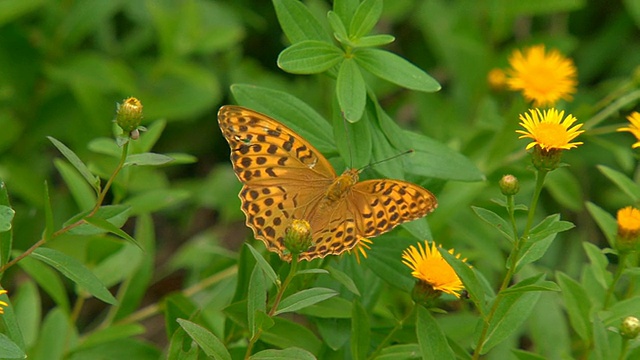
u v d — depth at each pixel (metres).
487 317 0.82
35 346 0.90
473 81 1.04
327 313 0.84
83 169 0.81
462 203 0.91
